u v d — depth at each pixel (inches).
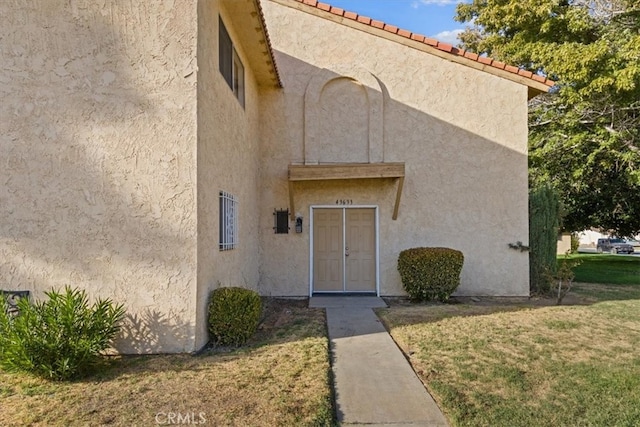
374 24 448.1
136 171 236.8
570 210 826.2
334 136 454.3
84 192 235.6
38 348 189.8
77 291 217.6
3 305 203.6
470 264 447.8
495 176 448.1
